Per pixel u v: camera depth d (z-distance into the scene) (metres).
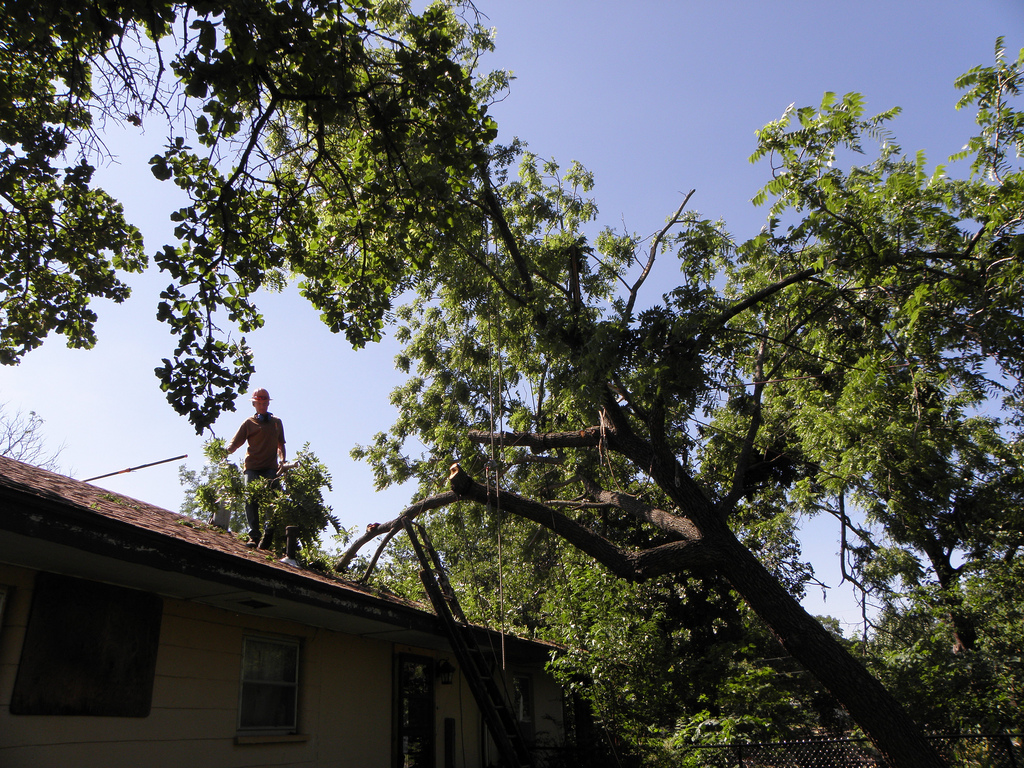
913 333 8.39
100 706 5.50
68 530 4.44
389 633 9.07
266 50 5.66
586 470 12.75
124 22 5.52
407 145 7.94
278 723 7.59
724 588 15.48
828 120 8.59
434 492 16.95
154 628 6.16
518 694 13.20
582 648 12.12
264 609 7.10
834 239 8.58
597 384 8.68
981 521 15.56
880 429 11.25
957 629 13.91
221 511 9.61
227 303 7.29
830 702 15.05
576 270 11.44
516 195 14.02
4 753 4.78
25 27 5.66
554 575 17.31
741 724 10.95
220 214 6.81
